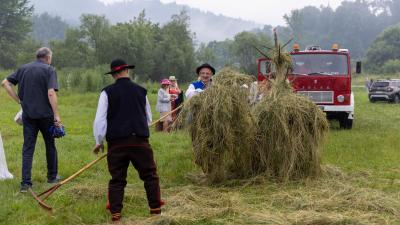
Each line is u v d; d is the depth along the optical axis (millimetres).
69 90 34562
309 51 14727
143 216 5766
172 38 66812
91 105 25266
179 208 5875
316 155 7480
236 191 6879
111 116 5539
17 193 6629
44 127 7082
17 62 77312
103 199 6363
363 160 9344
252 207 6020
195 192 6781
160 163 8898
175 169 8359
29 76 6934
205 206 6055
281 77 8008
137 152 5547
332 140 11977
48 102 7016
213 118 7090
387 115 21031
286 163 7379
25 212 5766
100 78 35812
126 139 5496
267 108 7488
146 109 5785
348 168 8555
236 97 7188
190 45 68688
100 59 62375
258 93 7801
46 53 7129
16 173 7992
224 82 7320
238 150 7367
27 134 6930
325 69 14531
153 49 65062
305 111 7496
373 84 31109
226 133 7078
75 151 10078
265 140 7430
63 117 18172
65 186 7160
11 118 16984
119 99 5527
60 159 9023
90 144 11094
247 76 7480
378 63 116188
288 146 7363
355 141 11859
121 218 5645
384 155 9875
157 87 43219
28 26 88188
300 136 7406
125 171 5613
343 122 15016
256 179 7344
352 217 5500
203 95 7301
